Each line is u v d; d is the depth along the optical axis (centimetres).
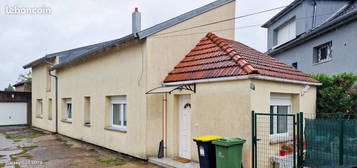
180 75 801
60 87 1529
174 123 820
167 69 862
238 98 621
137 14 1109
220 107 664
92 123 1165
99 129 1105
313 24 1406
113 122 1072
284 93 736
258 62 735
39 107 1983
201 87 721
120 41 874
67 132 1425
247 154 598
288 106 777
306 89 789
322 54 1276
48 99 1717
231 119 636
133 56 896
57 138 1380
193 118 743
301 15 1454
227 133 645
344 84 828
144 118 824
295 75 785
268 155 634
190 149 778
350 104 809
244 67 621
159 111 845
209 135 691
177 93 803
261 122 620
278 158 621
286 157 621
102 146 1080
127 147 916
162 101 852
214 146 616
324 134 557
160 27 843
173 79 805
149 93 785
